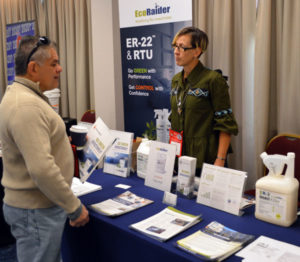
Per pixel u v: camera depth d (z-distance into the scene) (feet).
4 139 4.49
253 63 8.28
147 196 5.83
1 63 17.15
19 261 4.97
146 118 9.88
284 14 7.44
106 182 6.63
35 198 4.65
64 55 14.51
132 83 9.96
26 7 15.85
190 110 6.56
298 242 4.18
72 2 13.57
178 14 8.69
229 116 6.43
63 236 5.94
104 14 9.72
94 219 5.11
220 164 6.46
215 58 8.79
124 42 9.85
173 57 8.99
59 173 4.42
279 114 7.95
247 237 4.25
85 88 13.71
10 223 4.92
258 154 8.19
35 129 4.24
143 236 4.41
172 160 5.92
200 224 4.72
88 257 5.47
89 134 5.98
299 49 7.32
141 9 9.31
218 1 8.46
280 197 4.57
